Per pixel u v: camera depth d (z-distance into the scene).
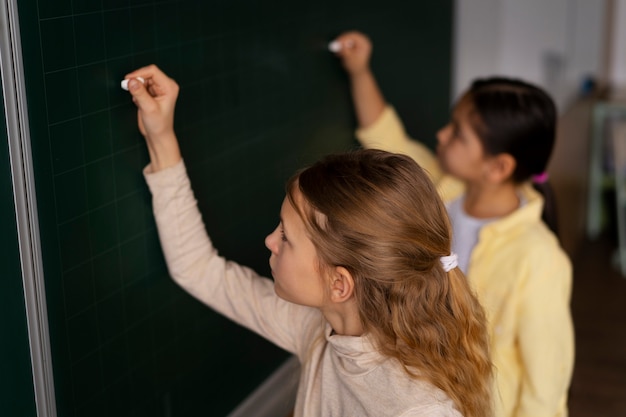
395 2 2.44
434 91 2.79
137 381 1.58
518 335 1.75
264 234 1.94
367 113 2.28
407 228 1.18
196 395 1.79
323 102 2.14
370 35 2.33
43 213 1.29
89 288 1.42
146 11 1.46
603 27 3.73
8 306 1.27
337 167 1.22
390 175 1.20
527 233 1.77
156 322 1.62
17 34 1.20
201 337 1.78
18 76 1.21
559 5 3.37
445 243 1.24
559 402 1.77
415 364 1.21
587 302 3.30
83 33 1.32
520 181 1.89
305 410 1.34
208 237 1.57
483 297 1.78
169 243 1.50
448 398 1.21
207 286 1.52
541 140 1.87
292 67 1.97
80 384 1.43
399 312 1.21
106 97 1.39
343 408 1.28
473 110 1.87
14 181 1.24
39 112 1.26
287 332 1.47
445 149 1.94
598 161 3.83
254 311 1.50
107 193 1.42
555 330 1.73
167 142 1.47
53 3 1.26
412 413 1.18
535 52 3.45
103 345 1.48
